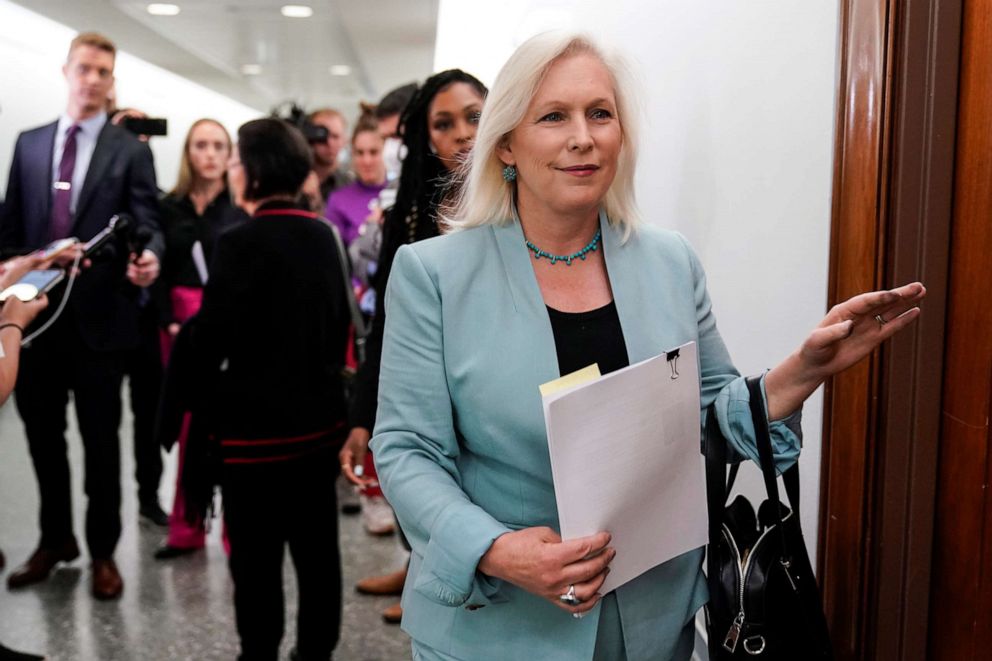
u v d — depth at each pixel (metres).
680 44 2.50
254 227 2.59
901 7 1.50
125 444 6.03
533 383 1.33
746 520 1.47
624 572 1.29
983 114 1.46
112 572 3.70
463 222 1.45
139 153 3.94
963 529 1.54
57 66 8.91
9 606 3.59
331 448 2.71
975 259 1.49
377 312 2.50
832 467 1.70
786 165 1.85
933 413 1.58
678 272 1.45
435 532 1.27
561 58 1.34
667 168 2.66
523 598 1.34
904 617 1.63
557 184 1.33
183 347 2.62
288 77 14.28
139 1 8.55
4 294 2.45
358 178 5.21
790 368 1.31
